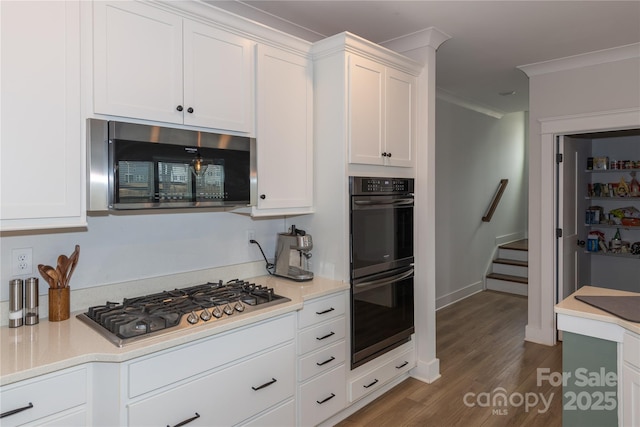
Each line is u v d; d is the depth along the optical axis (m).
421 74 3.03
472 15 2.69
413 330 3.04
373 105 2.66
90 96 1.70
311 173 2.62
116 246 2.13
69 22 1.64
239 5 2.52
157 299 2.08
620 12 2.65
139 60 1.83
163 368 1.64
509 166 6.51
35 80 1.56
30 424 1.40
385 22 2.79
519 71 3.99
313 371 2.30
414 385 3.03
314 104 2.62
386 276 2.78
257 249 2.77
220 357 1.83
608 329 1.82
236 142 2.18
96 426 1.57
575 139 4.12
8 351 1.52
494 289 5.81
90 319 1.84
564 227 3.88
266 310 2.00
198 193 2.01
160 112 1.89
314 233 2.68
